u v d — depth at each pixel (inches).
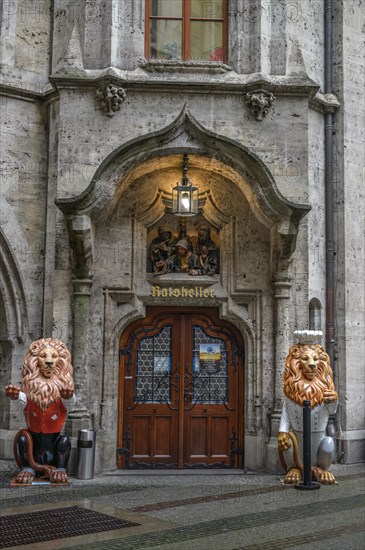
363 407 495.8
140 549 263.4
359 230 506.0
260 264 459.8
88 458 413.7
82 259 425.4
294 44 458.0
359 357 497.4
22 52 486.0
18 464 404.2
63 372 404.2
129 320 456.1
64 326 436.5
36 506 336.5
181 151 423.8
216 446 460.4
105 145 436.1
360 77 518.9
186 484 401.1
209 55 475.8
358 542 273.4
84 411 428.5
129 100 440.1
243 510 331.3
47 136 482.6
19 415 461.4
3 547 265.3
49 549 262.8
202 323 468.8
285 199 418.9
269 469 437.4
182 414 459.2
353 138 508.7
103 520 308.8
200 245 469.1
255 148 442.3
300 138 444.8
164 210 463.2
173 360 463.8
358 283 501.4
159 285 458.6
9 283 465.7
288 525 301.3
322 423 405.4
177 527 297.3
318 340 413.1
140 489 384.8
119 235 456.1
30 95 479.2
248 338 460.4
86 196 407.5
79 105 437.4
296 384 405.1
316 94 492.4
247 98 442.0
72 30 463.8
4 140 470.0
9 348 467.2
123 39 458.0
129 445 454.0
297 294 456.1
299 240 460.1
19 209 469.7
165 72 450.3
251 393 455.5
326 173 501.4
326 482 397.4
